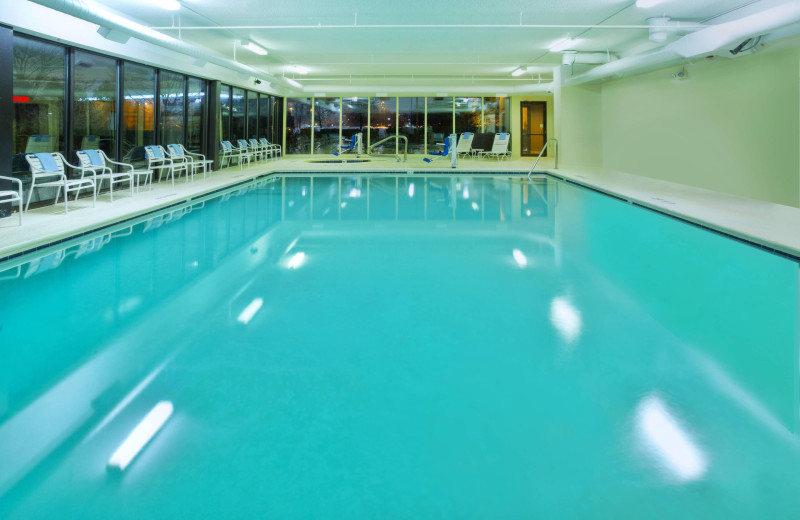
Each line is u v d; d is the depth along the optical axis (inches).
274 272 170.6
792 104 279.7
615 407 86.4
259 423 81.3
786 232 206.5
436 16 335.6
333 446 75.2
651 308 135.2
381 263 182.9
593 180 420.5
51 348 109.7
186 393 90.7
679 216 263.3
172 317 128.4
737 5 312.2
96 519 60.7
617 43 439.2
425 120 764.0
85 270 170.1
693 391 91.9
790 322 124.5
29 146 267.0
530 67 581.0
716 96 346.3
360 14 328.5
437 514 61.6
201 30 376.5
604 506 63.1
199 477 68.4
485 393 90.9
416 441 76.5
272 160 677.3
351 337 116.2
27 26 241.6
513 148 778.8
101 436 77.7
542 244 212.1
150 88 382.3
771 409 85.7
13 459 71.9
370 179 475.2
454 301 141.3
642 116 453.7
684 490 65.9
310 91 673.0
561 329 121.3
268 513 61.7
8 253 178.1
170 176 416.2
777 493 65.4
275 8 311.7
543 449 74.6
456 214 284.7
